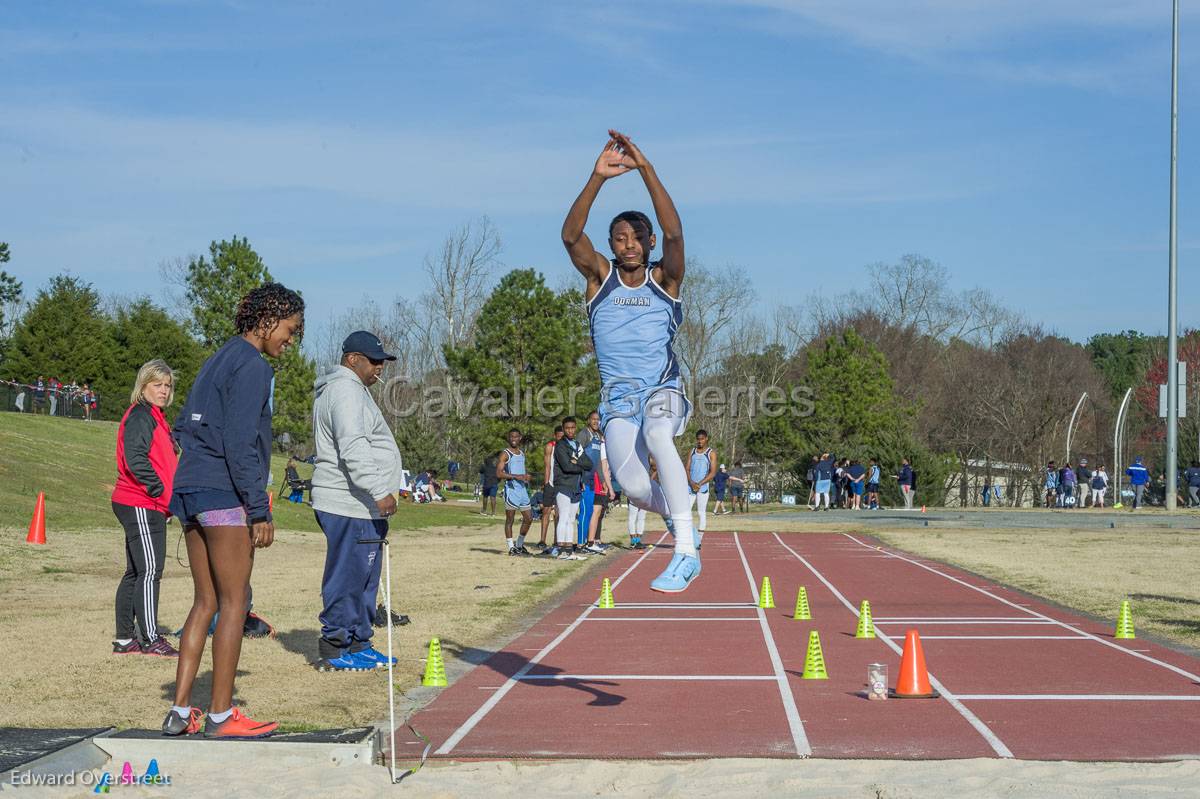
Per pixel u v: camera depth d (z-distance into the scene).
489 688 7.80
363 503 8.34
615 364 5.96
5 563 15.12
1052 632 10.69
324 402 8.38
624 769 5.60
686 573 5.88
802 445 54.62
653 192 5.84
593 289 6.01
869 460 48.88
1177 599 13.16
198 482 5.86
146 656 8.62
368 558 8.35
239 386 5.82
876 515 36.25
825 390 55.34
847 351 56.66
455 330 61.12
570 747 6.12
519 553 19.47
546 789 5.30
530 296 40.47
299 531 25.52
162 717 6.66
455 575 15.60
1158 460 51.47
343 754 5.75
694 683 8.05
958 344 76.25
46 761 5.37
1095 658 9.16
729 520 33.84
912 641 7.62
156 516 8.75
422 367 64.06
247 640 9.65
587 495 19.97
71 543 18.00
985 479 67.25
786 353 74.38
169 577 14.43
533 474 39.31
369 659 8.42
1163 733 6.46
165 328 64.50
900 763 5.69
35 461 29.77
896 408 57.78
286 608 11.70
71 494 25.50
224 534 5.86
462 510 37.62
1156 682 8.09
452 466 56.47
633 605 12.85
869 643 10.01
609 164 5.84
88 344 63.34
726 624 11.28
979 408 65.38
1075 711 7.07
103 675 7.89
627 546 22.48
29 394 50.62
